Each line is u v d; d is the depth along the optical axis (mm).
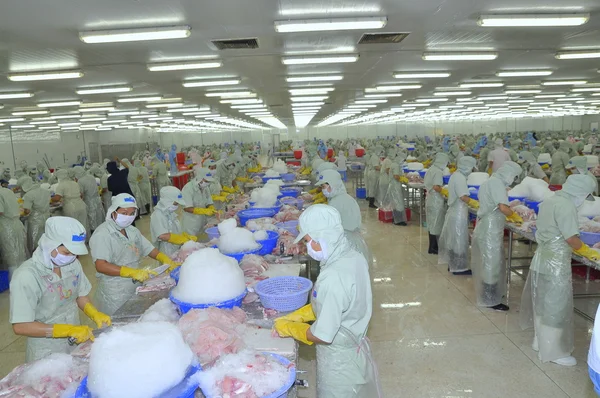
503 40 6324
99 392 1541
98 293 3279
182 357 1672
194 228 5824
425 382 3291
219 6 4348
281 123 31422
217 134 34281
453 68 8633
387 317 4484
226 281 2453
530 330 4070
